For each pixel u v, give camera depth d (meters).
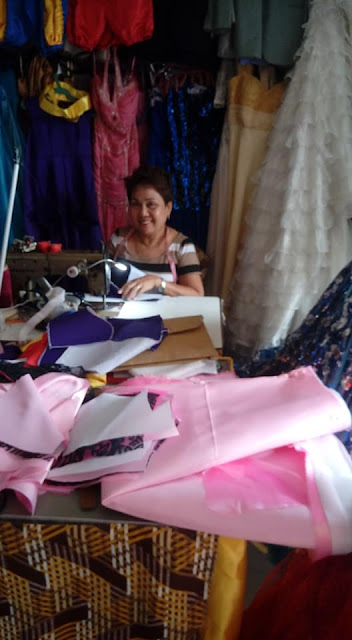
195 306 1.65
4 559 0.87
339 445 0.95
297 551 1.12
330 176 2.34
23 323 1.48
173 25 2.50
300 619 1.02
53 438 0.91
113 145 2.70
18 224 2.80
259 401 1.03
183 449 0.89
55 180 2.71
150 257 2.16
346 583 0.99
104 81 2.57
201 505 0.81
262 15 2.41
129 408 0.97
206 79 2.73
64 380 1.07
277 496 0.83
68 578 0.90
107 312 1.58
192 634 0.94
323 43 2.24
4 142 2.66
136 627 0.96
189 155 2.80
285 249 2.40
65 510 0.84
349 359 1.31
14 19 2.34
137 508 0.81
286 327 2.49
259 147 2.63
